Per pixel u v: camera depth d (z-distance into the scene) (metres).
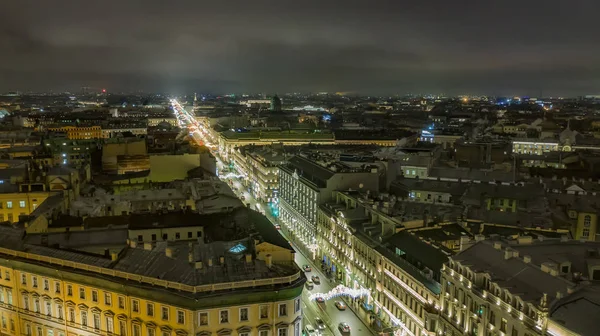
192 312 80.69
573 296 72.88
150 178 187.62
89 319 90.94
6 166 179.75
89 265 90.62
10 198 147.38
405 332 110.44
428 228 126.38
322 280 150.75
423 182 180.12
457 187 172.25
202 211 131.50
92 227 115.88
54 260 93.88
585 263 88.88
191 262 88.06
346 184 173.75
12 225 113.81
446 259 105.25
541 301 71.44
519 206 153.12
